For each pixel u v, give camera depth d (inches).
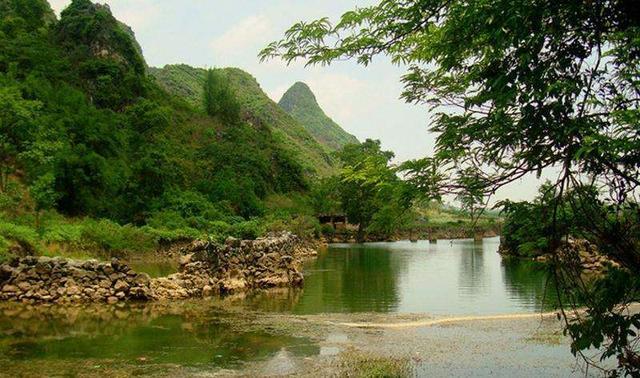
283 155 3356.3
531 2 191.3
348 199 2544.3
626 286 207.8
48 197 1101.1
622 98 202.7
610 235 210.8
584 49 204.5
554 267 223.9
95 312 558.6
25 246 824.3
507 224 252.8
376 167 251.4
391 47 247.3
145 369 343.6
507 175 225.6
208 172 2522.1
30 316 529.3
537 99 197.2
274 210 2399.1
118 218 1501.0
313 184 3508.9
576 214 213.3
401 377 334.6
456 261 1331.2
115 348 398.9
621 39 199.2
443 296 705.0
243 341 429.4
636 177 202.5
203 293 698.8
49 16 3378.4
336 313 568.1
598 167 206.1
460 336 452.1
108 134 1899.6
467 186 231.5
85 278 635.5
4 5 3014.3
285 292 743.7
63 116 1807.3
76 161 1407.5
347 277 954.7
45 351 387.5
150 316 542.0
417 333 464.8
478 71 231.1
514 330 477.1
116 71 2827.3
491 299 676.7
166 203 1711.4
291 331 470.6
